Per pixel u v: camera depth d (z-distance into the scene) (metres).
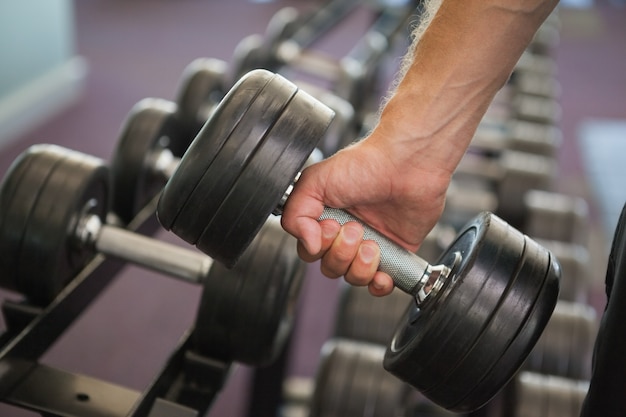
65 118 3.56
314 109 1.00
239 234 0.98
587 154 3.87
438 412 1.96
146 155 1.67
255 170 0.96
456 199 2.41
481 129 2.85
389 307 1.76
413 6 3.29
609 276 1.08
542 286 1.05
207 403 1.25
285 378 1.92
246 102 0.98
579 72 4.92
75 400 1.19
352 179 1.02
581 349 1.71
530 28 0.98
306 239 1.01
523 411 1.54
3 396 1.16
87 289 1.38
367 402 1.46
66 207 1.27
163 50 4.50
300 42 2.98
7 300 1.29
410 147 1.02
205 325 1.26
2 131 3.28
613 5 6.17
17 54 3.34
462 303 1.02
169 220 0.99
